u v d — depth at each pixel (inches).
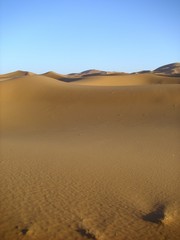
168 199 391.9
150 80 3201.3
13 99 1419.8
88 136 853.8
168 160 580.1
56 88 1552.7
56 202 378.0
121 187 433.1
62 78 4111.7
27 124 1120.2
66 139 819.4
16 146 724.7
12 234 300.5
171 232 309.7
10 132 999.6
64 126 1049.5
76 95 1446.9
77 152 647.8
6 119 1195.3
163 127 942.4
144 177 478.0
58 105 1341.0
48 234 301.9
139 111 1210.0
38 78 1705.2
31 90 1502.2
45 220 330.3
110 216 342.6
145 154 628.7
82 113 1225.4
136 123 1031.6
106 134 873.5
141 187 434.0
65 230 309.9
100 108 1277.1
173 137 797.9
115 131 915.4
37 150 671.1
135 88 1552.7
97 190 420.5
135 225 322.7
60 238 295.0
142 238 297.9
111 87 1641.2
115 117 1142.3
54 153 638.5
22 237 295.3
